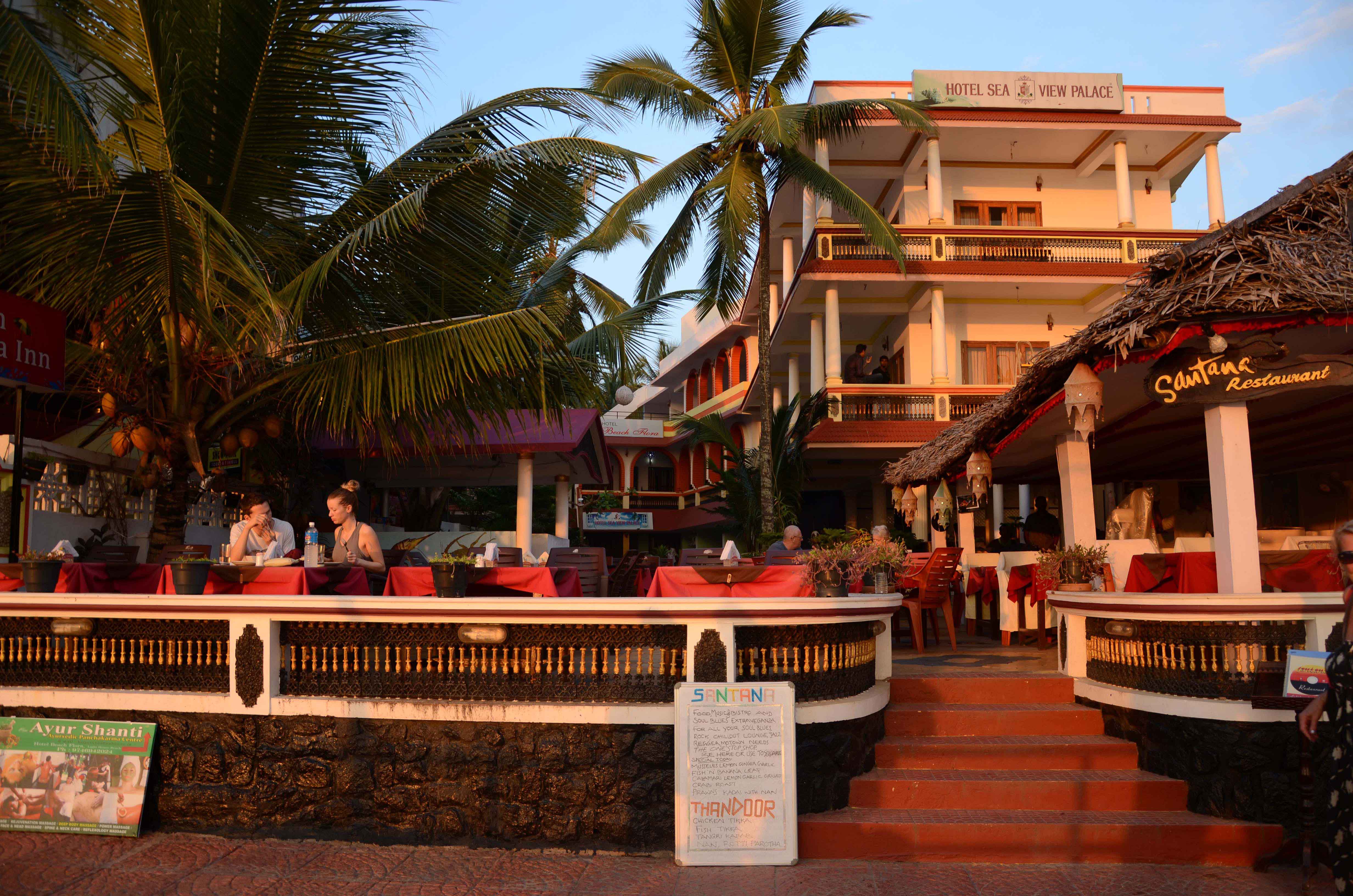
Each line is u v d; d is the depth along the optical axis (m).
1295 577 6.73
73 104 6.67
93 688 6.16
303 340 8.98
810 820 5.58
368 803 5.74
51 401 10.99
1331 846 3.49
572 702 5.71
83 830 5.79
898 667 8.12
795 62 18.39
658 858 5.44
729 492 20.38
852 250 20.08
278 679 5.96
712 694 5.50
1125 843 5.44
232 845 5.64
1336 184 6.11
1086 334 6.58
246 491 11.96
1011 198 21.95
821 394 19.91
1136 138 20.77
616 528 33.31
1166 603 5.99
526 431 11.21
